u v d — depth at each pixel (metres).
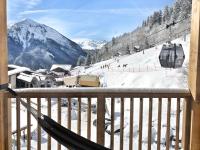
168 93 3.29
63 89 3.21
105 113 3.31
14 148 4.48
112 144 3.32
